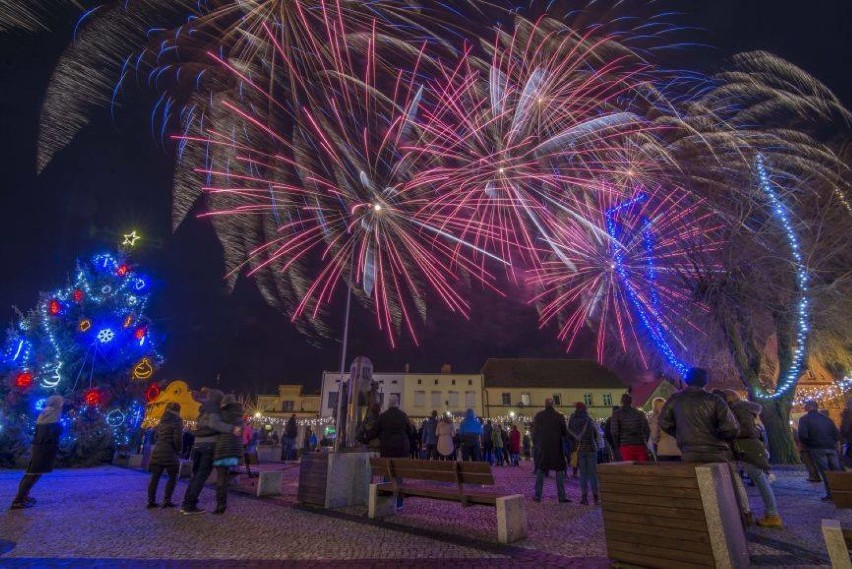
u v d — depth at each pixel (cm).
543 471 837
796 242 1680
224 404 739
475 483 572
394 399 791
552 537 557
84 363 1585
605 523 448
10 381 1453
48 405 773
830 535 329
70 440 1495
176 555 478
